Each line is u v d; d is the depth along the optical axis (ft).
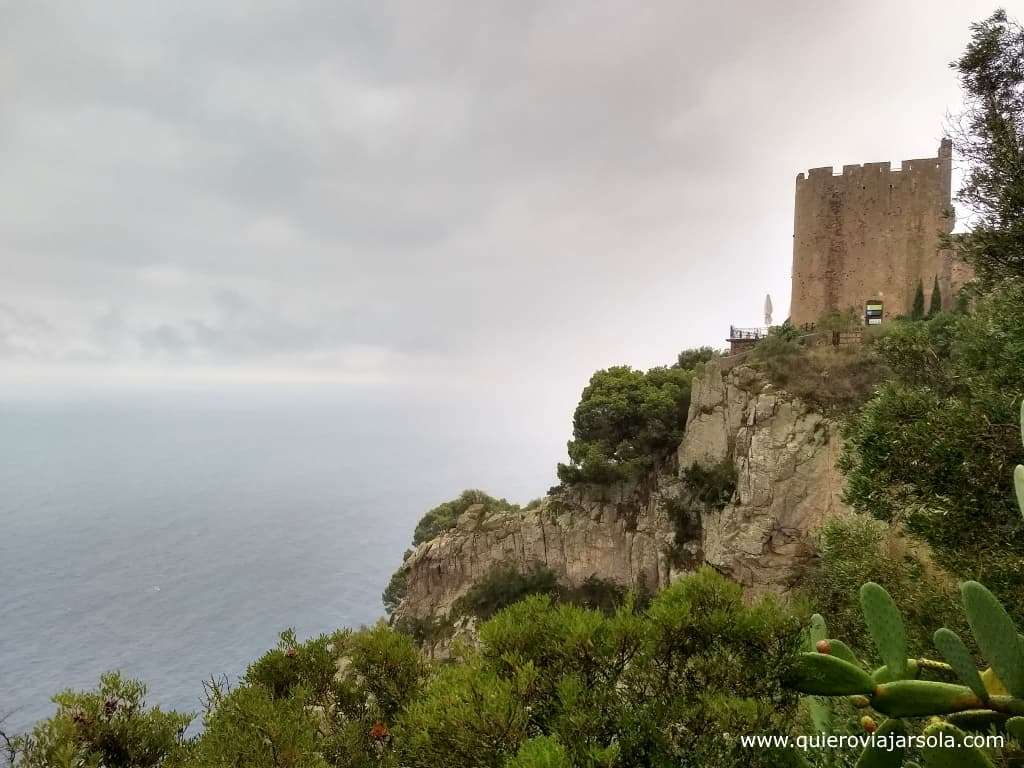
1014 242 30.35
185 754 24.81
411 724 18.43
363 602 422.41
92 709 24.72
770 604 18.43
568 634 19.31
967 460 26.61
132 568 503.20
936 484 28.04
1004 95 34.09
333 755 23.84
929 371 37.68
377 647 28.07
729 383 100.94
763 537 88.33
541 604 21.57
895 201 115.85
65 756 21.13
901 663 11.75
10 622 350.23
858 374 88.63
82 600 402.72
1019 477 11.38
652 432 115.14
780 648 17.01
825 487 85.35
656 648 18.44
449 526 173.78
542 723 17.83
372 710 26.71
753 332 123.95
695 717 16.53
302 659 28.12
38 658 286.87
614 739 16.70
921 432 28.94
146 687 26.91
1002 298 31.48
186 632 338.34
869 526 41.06
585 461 120.16
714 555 93.71
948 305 111.45
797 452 88.12
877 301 116.37
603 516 120.26
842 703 19.93
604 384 127.44
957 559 27.94
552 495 135.85
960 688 10.89
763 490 89.61
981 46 34.42
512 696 17.42
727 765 15.39
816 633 17.20
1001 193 30.37
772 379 95.45
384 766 23.29
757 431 92.94
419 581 144.56
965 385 33.30
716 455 101.24
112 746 24.59
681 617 18.37
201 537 639.76
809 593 47.96
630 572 113.39
